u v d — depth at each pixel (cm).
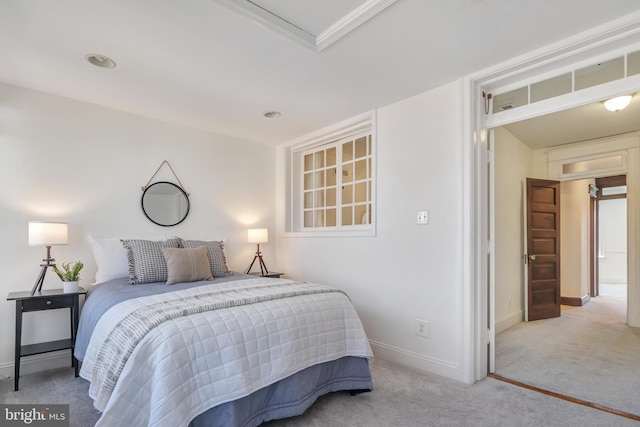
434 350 273
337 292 244
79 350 238
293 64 241
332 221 409
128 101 310
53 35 205
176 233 365
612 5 178
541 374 270
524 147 486
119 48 221
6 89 276
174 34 204
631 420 202
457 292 260
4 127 275
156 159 354
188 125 374
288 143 435
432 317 276
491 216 275
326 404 220
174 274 283
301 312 209
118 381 147
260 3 185
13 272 275
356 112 337
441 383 251
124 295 229
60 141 299
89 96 299
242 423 170
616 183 597
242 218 420
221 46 218
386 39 210
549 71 238
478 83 260
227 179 408
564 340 364
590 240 638
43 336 283
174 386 147
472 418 203
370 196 358
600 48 208
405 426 194
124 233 330
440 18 189
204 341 164
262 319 190
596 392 238
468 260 254
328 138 396
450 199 268
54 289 285
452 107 270
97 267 309
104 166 322
